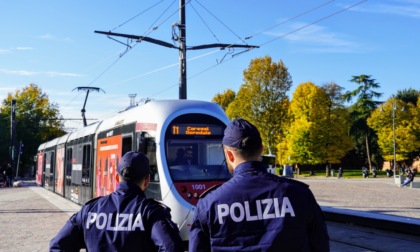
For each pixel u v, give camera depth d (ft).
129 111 39.24
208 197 7.27
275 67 171.63
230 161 7.82
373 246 30.48
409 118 199.72
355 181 145.59
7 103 215.51
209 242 7.21
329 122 189.88
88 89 83.30
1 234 37.45
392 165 220.64
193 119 32.94
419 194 82.84
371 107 217.36
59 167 76.84
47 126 218.79
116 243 8.30
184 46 59.36
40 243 33.30
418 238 33.19
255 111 171.83
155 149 31.68
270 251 6.75
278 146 208.54
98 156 47.01
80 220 8.79
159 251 8.01
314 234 7.22
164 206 8.83
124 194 8.81
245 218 6.97
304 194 7.23
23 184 126.41
